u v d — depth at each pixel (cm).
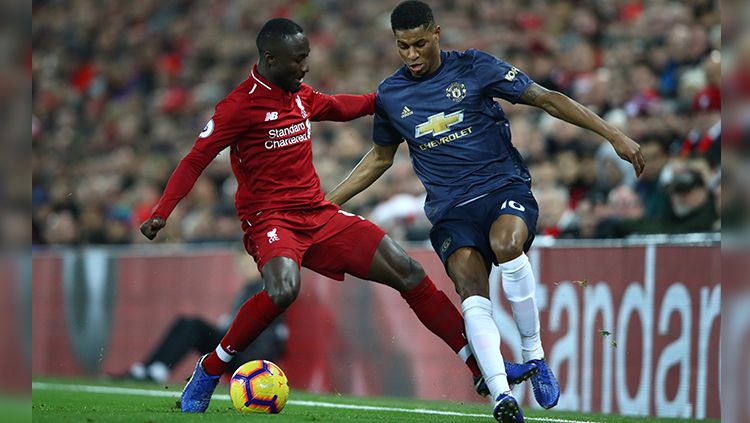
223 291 3009
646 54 3141
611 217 2616
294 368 2808
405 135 1684
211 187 3875
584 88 3209
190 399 1727
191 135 4688
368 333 2661
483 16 4222
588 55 3450
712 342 2045
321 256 1717
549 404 1627
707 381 2044
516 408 1464
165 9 5709
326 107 1739
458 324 1684
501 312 2369
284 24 1644
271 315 1638
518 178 1642
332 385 2719
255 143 1672
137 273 3244
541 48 3684
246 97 1656
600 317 2231
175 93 5022
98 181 4591
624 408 2172
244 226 1728
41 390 2681
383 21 4672
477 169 1633
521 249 1572
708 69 2591
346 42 4684
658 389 2120
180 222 3828
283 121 1675
